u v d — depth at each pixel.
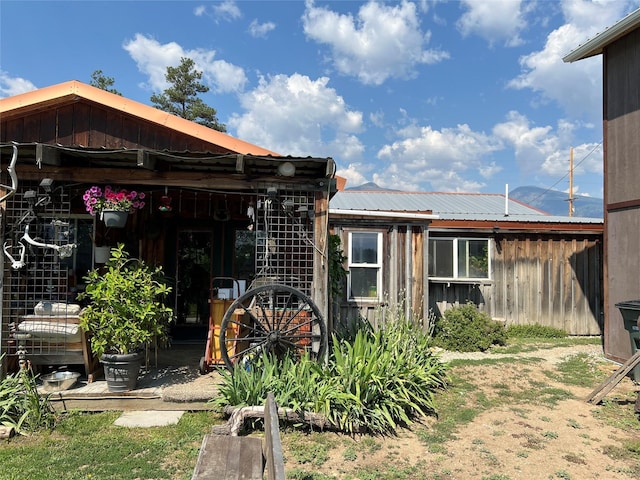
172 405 4.78
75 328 4.91
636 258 6.97
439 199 13.20
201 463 2.53
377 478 3.51
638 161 6.98
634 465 3.80
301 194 5.48
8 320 4.88
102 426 4.30
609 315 7.46
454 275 9.92
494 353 7.91
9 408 4.25
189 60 23.42
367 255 8.65
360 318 7.61
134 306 4.80
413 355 5.81
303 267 5.48
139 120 6.06
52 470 3.41
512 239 10.16
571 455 3.97
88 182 5.13
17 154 4.62
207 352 5.66
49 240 5.54
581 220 10.97
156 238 8.02
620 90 7.38
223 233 8.54
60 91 5.84
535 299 10.16
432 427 4.57
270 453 2.11
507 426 4.61
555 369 6.78
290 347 5.22
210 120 22.84
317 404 4.39
